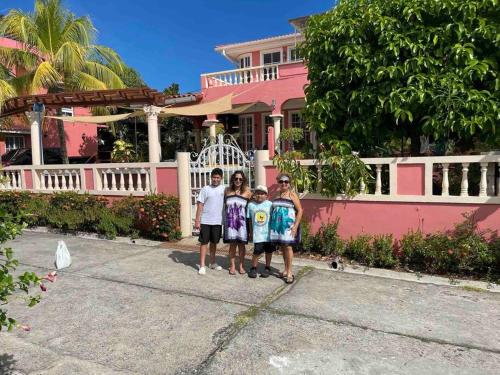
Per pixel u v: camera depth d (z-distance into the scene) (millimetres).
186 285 5328
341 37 6590
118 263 6457
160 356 3494
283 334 3867
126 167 9008
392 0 6227
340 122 7020
